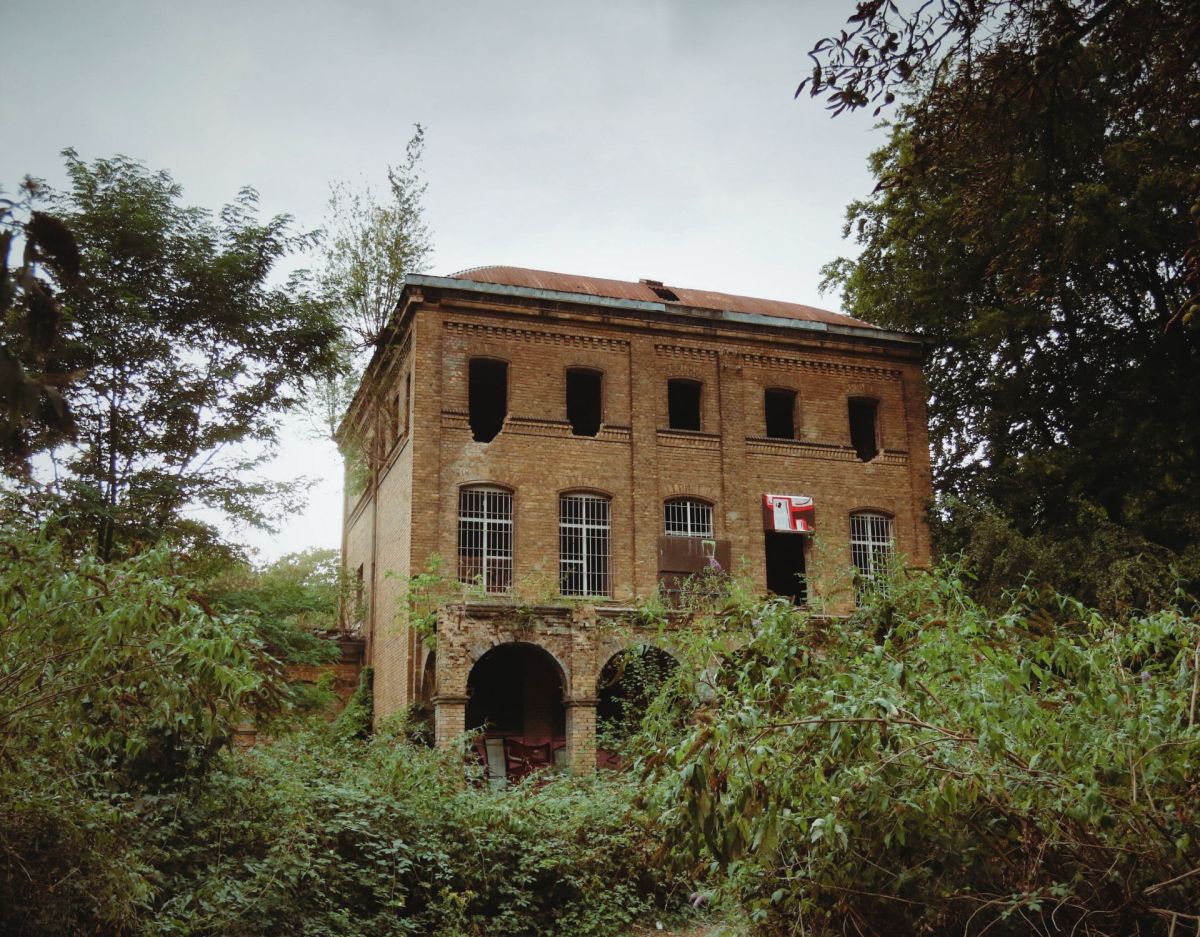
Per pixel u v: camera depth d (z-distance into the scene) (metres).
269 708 8.21
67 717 7.06
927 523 27.70
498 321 25.12
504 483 24.31
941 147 9.84
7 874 6.45
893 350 28.61
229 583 26.55
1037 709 5.71
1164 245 22.69
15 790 6.62
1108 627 6.81
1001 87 9.27
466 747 13.27
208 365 21.81
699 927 10.88
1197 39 8.62
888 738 5.59
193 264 21.19
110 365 20.36
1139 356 25.08
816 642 6.65
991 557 22.62
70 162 21.16
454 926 9.89
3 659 6.59
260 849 9.12
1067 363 26.38
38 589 6.72
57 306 3.17
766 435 27.02
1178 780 5.66
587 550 24.84
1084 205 21.02
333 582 30.78
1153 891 5.38
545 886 11.07
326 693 24.23
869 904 6.27
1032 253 12.76
